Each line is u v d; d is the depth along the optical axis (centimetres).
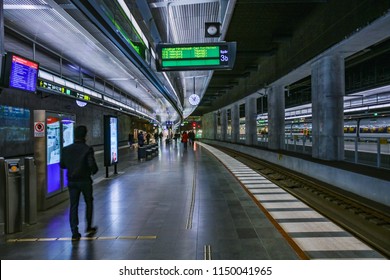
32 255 437
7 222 532
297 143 1741
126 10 959
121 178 1173
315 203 859
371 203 811
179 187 976
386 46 1452
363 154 1111
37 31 1063
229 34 1374
